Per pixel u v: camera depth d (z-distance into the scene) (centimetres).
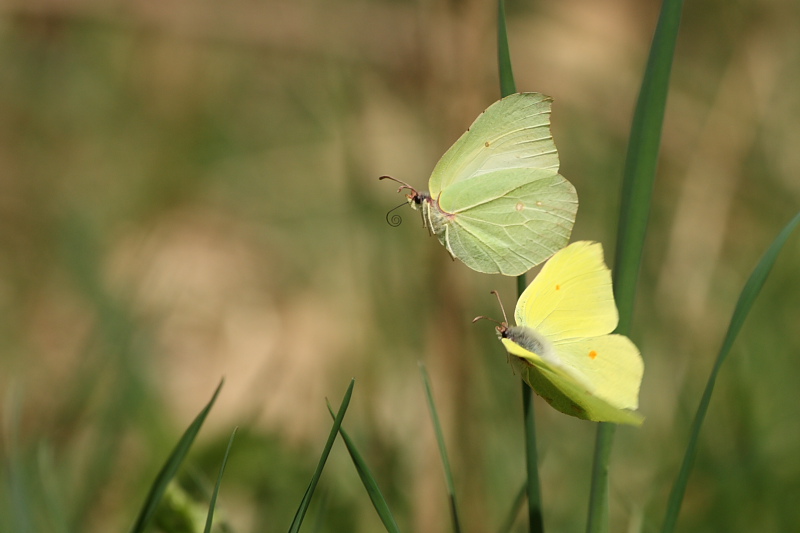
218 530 79
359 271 90
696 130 96
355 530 83
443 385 84
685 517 82
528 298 79
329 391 88
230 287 94
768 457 83
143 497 83
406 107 97
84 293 91
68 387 86
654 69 75
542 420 86
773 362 87
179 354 91
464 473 83
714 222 91
